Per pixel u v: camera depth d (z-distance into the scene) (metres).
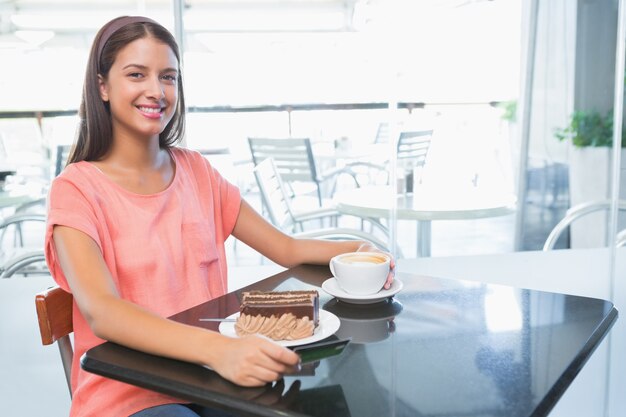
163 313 0.92
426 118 2.34
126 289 0.91
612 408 1.69
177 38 2.11
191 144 2.24
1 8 2.08
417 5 2.26
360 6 2.26
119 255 0.90
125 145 0.96
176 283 0.94
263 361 0.58
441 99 2.33
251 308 0.70
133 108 0.92
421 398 0.55
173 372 0.62
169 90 0.96
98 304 0.72
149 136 0.97
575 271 2.35
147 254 0.91
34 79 2.13
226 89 2.26
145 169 0.98
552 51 2.37
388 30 2.28
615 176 2.45
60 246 0.82
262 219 1.11
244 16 2.23
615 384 1.79
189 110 2.24
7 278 2.08
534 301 0.83
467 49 2.31
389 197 2.30
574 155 2.46
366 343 0.68
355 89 2.31
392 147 2.33
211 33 2.22
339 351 0.66
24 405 1.64
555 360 0.63
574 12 2.36
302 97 2.30
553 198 2.47
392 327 0.73
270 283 0.92
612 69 2.40
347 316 0.77
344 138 2.33
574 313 0.77
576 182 2.46
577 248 2.56
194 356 0.62
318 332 0.70
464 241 2.51
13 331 1.90
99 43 0.93
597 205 2.48
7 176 2.16
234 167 2.30
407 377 0.59
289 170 2.33
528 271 2.34
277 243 1.06
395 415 0.52
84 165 0.93
